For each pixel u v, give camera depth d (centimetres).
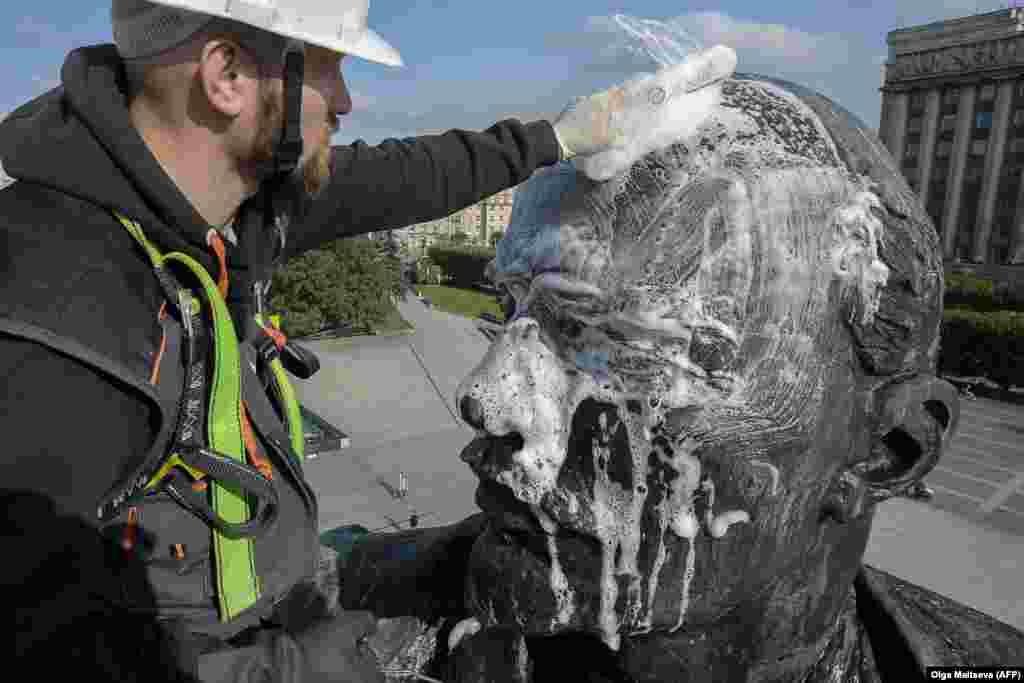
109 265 103
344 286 3462
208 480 118
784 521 146
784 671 166
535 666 185
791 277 134
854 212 138
